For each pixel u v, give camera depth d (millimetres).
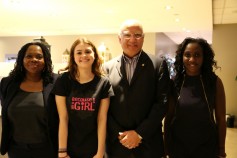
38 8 5602
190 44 2102
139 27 1996
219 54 7285
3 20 6902
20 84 2193
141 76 2000
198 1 4766
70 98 1912
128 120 1975
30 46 2230
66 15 6258
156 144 2025
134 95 1974
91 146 1932
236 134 6219
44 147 2088
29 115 2045
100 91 1919
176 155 2064
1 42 10367
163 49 9945
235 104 7195
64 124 1938
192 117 1995
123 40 2016
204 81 2074
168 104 2068
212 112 2010
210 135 1990
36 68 2189
